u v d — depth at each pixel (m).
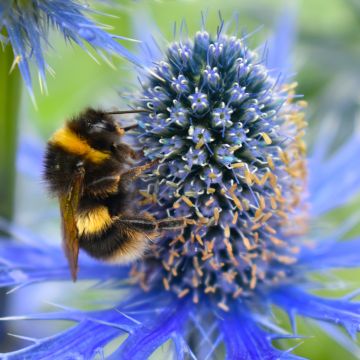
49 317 0.12
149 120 0.12
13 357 0.11
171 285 0.13
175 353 0.12
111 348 0.13
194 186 0.12
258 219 0.12
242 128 0.12
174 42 0.12
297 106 0.13
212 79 0.12
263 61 0.13
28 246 0.13
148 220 0.12
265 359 0.12
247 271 0.13
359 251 0.13
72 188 0.12
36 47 0.11
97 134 0.12
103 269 0.13
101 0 0.12
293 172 0.12
